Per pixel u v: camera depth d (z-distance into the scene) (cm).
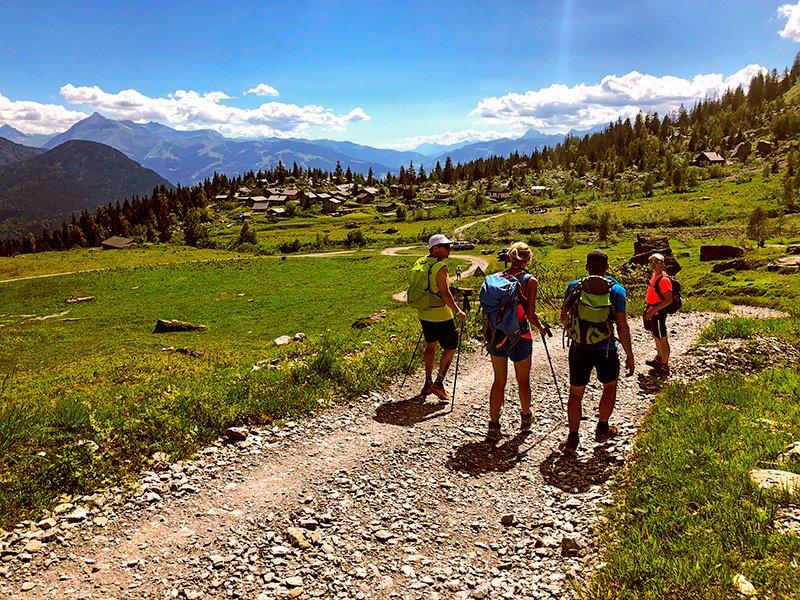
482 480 649
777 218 10356
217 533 534
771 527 462
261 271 9969
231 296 7681
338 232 18088
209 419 775
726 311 1902
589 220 14412
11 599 429
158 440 712
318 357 1011
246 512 574
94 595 440
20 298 8556
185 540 522
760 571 405
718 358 1100
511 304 758
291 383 929
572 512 563
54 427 710
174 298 7850
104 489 600
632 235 11369
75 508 563
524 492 617
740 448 634
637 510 522
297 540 518
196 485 625
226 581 462
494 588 453
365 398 927
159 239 19812
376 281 8131
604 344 691
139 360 2022
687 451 634
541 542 513
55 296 8588
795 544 425
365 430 796
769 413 762
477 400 931
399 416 855
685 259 5444
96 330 5712
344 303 6450
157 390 943
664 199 16588
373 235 16888
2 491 560
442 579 468
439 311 894
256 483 636
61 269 12050
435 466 686
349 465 686
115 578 463
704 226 11550
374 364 1066
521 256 783
